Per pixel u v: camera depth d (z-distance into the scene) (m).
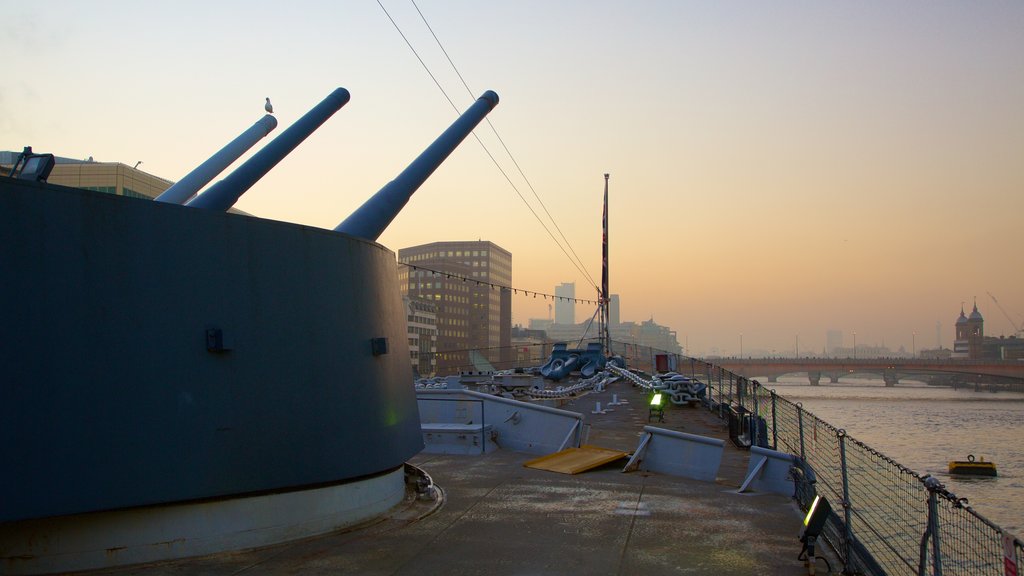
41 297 6.49
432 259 157.38
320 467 8.25
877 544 11.09
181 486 7.10
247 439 7.64
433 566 7.15
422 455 14.79
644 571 7.08
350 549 7.71
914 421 85.75
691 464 12.27
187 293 7.38
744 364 137.25
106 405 6.74
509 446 15.60
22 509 6.22
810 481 9.97
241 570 6.91
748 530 8.66
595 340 51.31
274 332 8.02
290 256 8.29
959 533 12.04
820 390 196.62
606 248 50.59
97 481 6.62
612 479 12.02
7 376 6.26
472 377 29.73
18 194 6.45
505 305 174.88
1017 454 55.19
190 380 7.29
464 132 13.84
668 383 25.94
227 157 12.55
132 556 6.94
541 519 9.17
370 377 9.16
